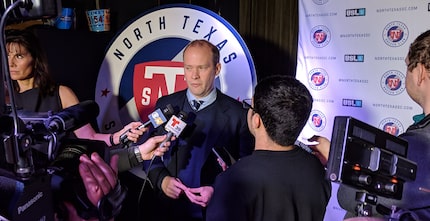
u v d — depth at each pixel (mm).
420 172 1020
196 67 1895
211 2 2861
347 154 800
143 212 2352
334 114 2480
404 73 2238
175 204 1978
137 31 2445
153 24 2408
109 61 2510
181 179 1943
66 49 2451
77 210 643
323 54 2469
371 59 2326
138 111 2471
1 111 609
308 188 1215
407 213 933
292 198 1204
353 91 2402
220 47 2252
